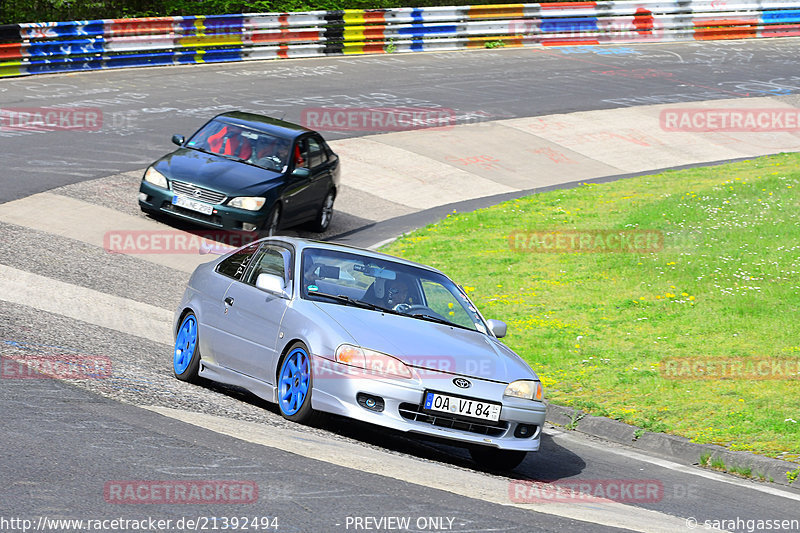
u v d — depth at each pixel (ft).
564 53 456.04
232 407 96.84
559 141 318.24
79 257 168.96
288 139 211.82
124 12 426.92
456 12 442.91
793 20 522.06
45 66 328.49
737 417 117.70
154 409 87.61
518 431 93.66
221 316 106.73
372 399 89.45
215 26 373.81
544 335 152.15
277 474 72.02
